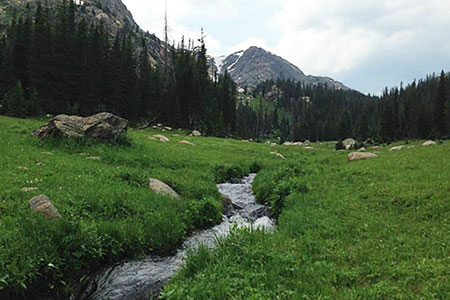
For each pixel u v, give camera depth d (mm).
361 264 6527
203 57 102500
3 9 168000
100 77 71938
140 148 24562
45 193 10039
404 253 6742
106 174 13922
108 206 10086
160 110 82688
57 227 7355
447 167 15492
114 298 6316
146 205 11062
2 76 64625
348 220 9711
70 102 67375
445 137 83750
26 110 54094
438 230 8117
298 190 14375
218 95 99312
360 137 103562
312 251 7434
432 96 124500
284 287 5473
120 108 73000
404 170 16141
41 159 15047
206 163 24609
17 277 5727
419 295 4902
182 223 10227
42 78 64312
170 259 8445
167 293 5188
